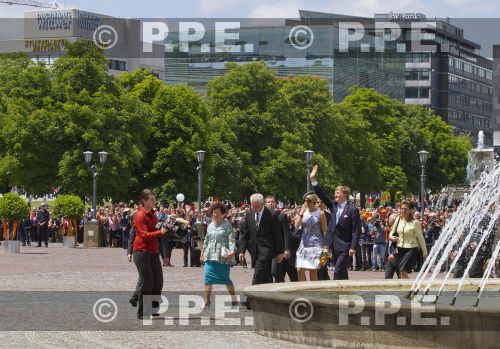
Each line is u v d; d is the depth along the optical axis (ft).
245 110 346.74
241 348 54.60
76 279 109.91
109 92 294.05
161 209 170.40
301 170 343.46
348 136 402.31
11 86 306.14
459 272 100.94
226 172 322.34
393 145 452.76
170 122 307.78
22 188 294.05
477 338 49.01
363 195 427.33
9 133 278.05
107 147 279.08
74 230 206.39
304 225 78.59
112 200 288.71
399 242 87.61
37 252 177.58
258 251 77.66
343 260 76.74
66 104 281.95
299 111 380.99
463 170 548.31
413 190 480.64
